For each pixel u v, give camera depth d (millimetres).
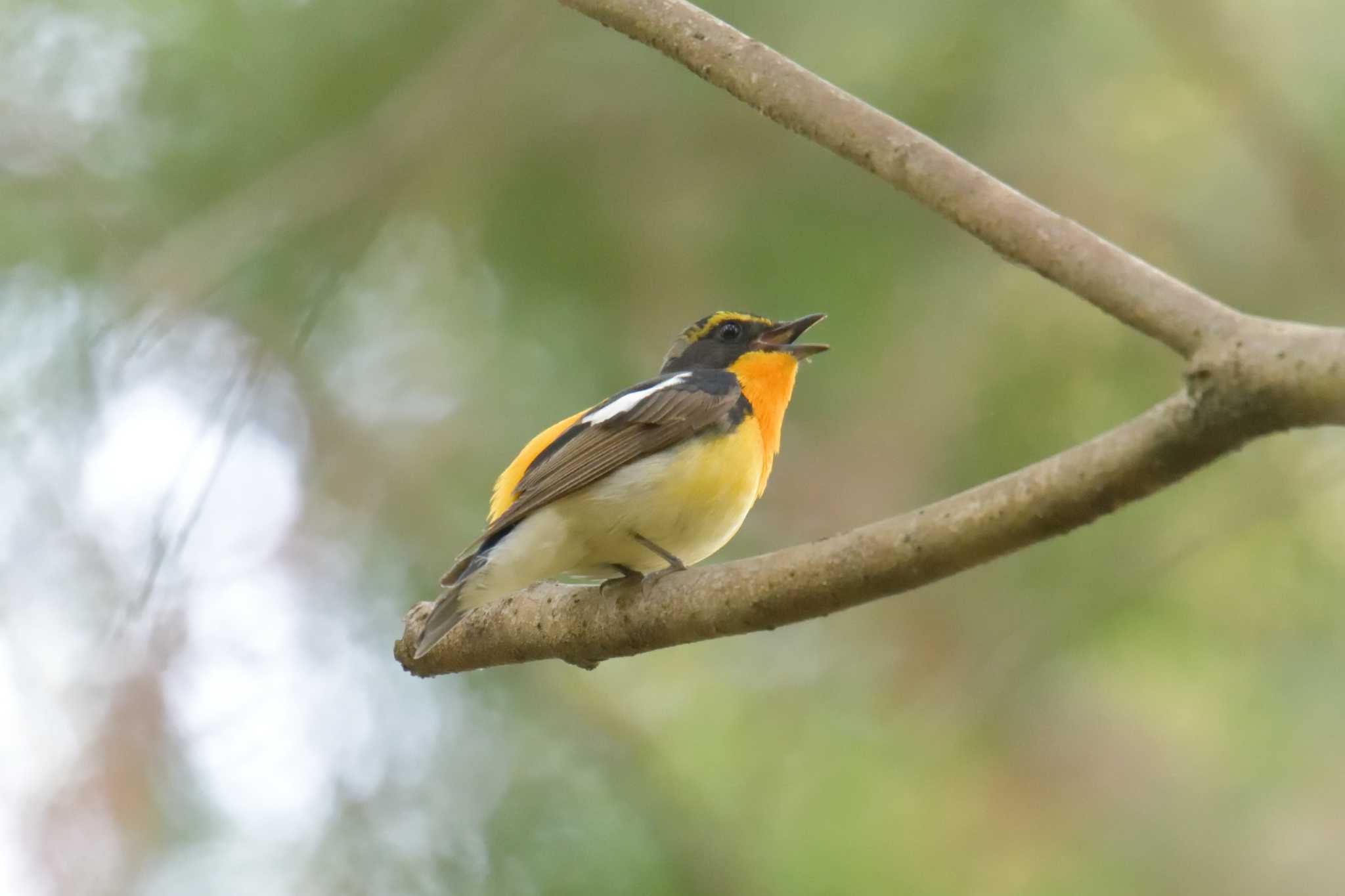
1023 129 11664
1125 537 11766
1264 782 11273
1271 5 11938
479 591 7484
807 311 11781
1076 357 11891
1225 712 11664
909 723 11344
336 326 12445
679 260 11992
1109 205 12047
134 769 12031
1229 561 12031
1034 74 11484
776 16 11117
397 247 12438
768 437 8656
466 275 12539
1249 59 11727
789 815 10922
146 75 11680
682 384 8125
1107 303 4746
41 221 11430
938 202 5281
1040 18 11359
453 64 11500
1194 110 12203
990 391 11961
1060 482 4715
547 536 7746
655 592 6402
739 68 5824
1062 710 11594
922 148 5352
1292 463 11711
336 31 11625
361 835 11758
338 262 11680
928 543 5137
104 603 11883
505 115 11773
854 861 10508
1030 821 11078
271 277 11695
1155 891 10883
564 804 11711
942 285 11875
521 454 8602
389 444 13109
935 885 10477
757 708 11766
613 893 11070
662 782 11492
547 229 12055
